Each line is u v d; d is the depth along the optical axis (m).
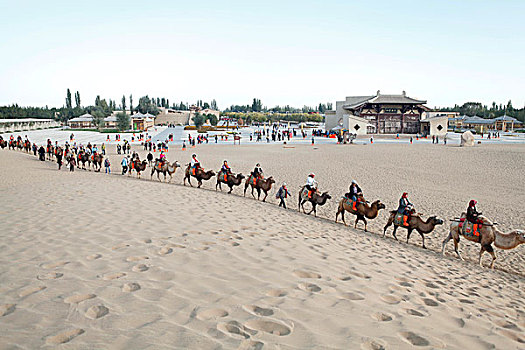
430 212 17.94
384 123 88.81
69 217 10.73
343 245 10.51
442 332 5.11
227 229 10.37
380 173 31.45
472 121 117.38
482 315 6.23
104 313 4.75
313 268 7.42
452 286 8.10
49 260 6.91
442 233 14.98
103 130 112.69
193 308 5.03
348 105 100.44
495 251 12.98
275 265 7.34
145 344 4.02
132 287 5.69
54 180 21.31
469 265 11.10
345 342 4.44
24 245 7.88
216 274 6.52
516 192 23.53
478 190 24.17
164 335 4.24
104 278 6.03
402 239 13.91
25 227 9.50
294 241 9.82
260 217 13.27
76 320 4.54
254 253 8.11
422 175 30.53
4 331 4.20
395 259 9.85
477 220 11.36
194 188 22.56
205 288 5.80
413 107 88.31
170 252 7.68
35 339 4.04
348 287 6.51
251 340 4.26
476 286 8.61
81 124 138.12
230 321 4.71
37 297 5.19
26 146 49.03
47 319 4.54
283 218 13.98
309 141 73.94
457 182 27.25
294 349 4.15
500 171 33.00
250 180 20.61
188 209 13.14
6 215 10.97
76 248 7.71
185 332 4.34
